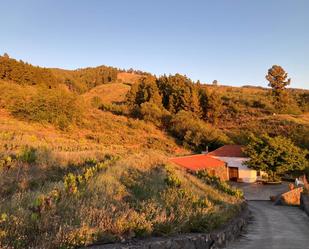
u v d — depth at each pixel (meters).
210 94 75.88
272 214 20.48
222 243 10.28
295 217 19.12
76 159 15.45
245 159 42.19
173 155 45.16
